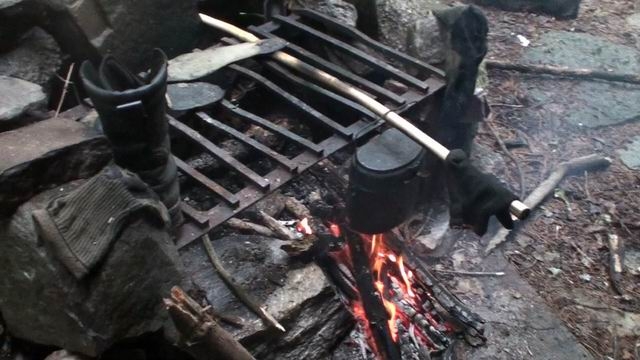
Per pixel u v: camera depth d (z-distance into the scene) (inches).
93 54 112.1
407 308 102.7
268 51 121.0
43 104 96.3
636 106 161.0
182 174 107.7
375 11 136.6
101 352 76.9
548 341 106.3
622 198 137.3
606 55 178.1
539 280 119.0
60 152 78.2
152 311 79.4
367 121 110.5
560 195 136.8
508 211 88.4
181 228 93.1
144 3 115.3
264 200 109.6
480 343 104.0
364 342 98.3
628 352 108.3
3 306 85.0
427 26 124.6
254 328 86.9
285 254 97.8
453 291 112.4
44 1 106.8
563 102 161.6
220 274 91.4
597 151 148.3
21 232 76.0
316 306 94.0
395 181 95.7
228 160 102.6
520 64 169.5
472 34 115.4
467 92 117.3
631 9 202.4
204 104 110.3
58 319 78.4
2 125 91.0
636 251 127.1
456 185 92.1
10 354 89.0
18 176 75.2
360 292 100.2
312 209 109.0
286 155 120.8
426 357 97.9
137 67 118.9
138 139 80.2
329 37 125.6
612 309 115.1
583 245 126.5
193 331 72.2
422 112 118.3
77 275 72.2
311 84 115.5
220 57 118.5
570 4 193.0
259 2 141.3
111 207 74.3
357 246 104.2
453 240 120.7
